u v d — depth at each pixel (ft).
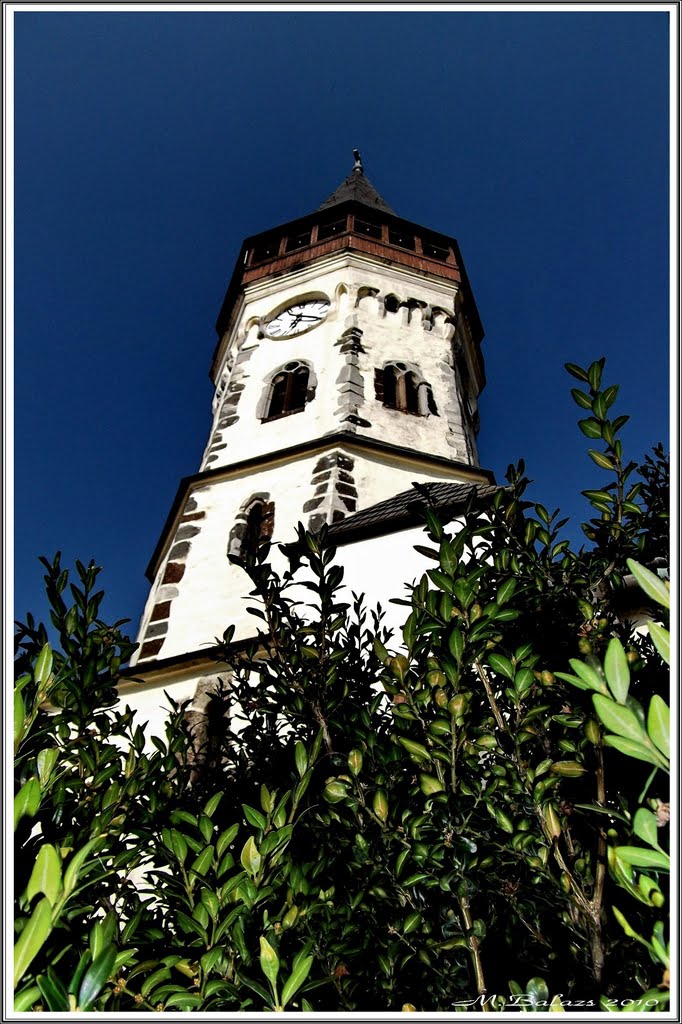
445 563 10.11
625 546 12.36
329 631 12.65
